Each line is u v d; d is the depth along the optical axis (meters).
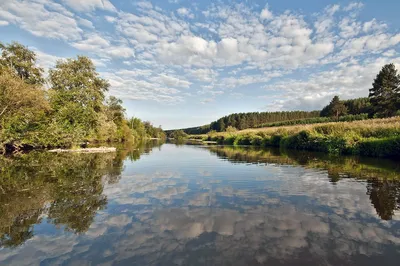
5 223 4.46
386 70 43.38
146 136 90.00
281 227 4.16
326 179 8.10
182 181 8.20
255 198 5.98
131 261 3.09
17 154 18.47
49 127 22.62
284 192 6.51
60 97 25.56
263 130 37.50
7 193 6.61
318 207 5.21
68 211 5.11
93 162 13.70
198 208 5.25
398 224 4.23
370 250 3.33
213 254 3.25
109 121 39.19
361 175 8.67
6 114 19.16
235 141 39.09
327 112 69.88
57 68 33.44
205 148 28.67
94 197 6.17
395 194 6.07
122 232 4.01
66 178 8.79
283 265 2.96
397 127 16.09
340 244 3.52
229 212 4.97
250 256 3.19
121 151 22.89
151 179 8.58
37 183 7.90
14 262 3.10
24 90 19.30
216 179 8.50
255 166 11.63
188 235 3.87
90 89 30.92
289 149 24.36
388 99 42.66
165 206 5.40
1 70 23.44
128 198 6.07
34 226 4.32
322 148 19.84
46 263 3.07
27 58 32.66
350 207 5.16
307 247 3.43
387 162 12.10
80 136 24.30
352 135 17.16
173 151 23.34
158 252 3.31
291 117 110.88
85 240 3.74
